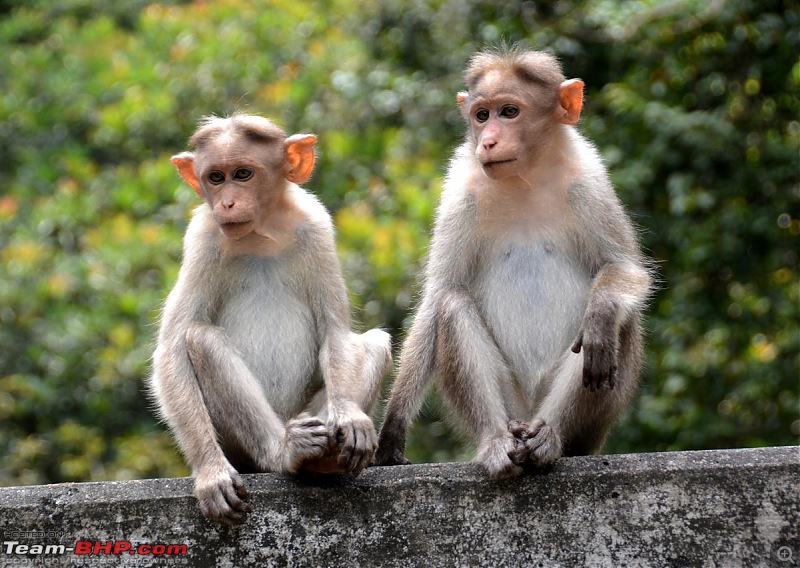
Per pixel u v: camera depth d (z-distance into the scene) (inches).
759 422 1225.4
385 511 561.9
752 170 1178.6
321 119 1380.4
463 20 1332.4
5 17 1761.8
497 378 633.6
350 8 1467.8
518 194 657.6
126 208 1369.3
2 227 1384.1
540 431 567.2
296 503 562.6
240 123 643.5
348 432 565.3
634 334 641.0
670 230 1182.3
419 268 1174.3
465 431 650.8
